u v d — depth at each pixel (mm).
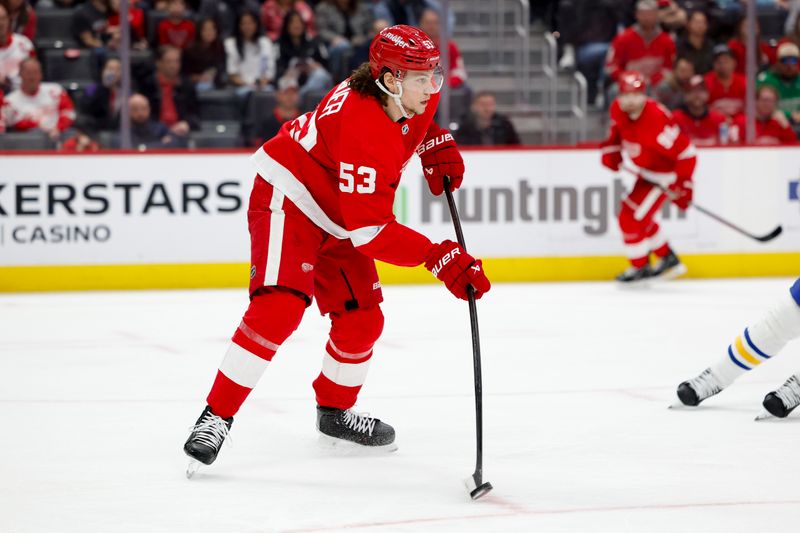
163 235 30750
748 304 27219
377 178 11250
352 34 34719
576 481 11445
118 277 30594
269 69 33562
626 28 35344
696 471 11812
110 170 30391
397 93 11312
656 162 30016
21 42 30828
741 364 14539
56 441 13445
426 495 10969
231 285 31156
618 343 21234
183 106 32031
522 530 9789
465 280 11242
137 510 10453
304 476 11758
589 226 32688
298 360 19312
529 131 35031
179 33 32344
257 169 12172
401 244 11375
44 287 30250
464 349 20547
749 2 33469
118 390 16797
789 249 33688
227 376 11797
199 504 10664
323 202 11914
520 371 18250
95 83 31359
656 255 31156
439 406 15445
